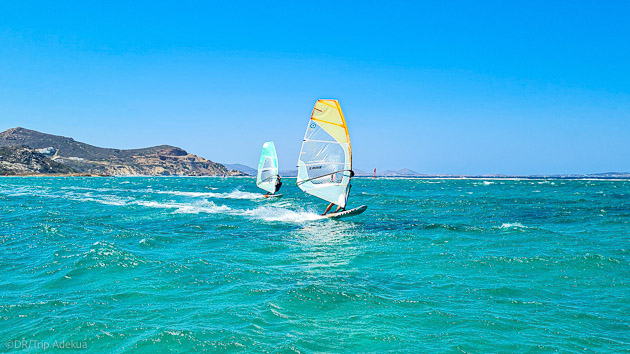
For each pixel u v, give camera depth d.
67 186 77.69
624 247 14.78
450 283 10.48
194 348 6.74
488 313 8.38
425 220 22.89
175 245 15.33
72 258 12.45
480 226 20.36
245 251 14.42
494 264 12.38
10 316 8.05
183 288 9.82
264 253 14.14
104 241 14.91
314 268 11.97
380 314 8.28
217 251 14.33
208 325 7.63
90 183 100.31
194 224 21.17
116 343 6.93
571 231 18.88
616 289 9.98
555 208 29.81
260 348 6.75
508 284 10.38
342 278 10.82
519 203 34.28
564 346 6.96
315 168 22.31
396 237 17.31
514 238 16.86
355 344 6.95
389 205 32.56
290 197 43.94
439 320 8.01
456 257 13.34
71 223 20.53
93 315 8.07
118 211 27.42
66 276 10.66
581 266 12.05
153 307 8.55
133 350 6.70
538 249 14.53
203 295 9.33
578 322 7.96
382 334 7.35
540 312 8.46
